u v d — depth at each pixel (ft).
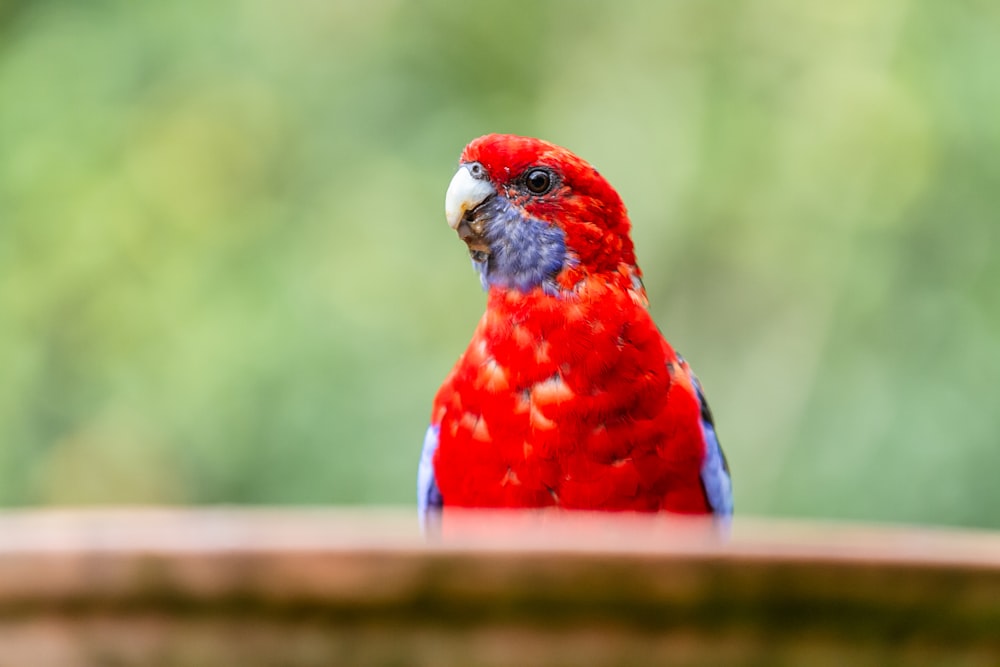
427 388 40.93
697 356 45.98
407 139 45.68
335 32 46.34
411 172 44.91
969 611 8.42
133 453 40.50
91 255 42.19
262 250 43.11
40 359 41.65
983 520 38.86
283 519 9.36
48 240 42.27
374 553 7.97
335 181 44.78
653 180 46.19
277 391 39.81
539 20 48.16
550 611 8.21
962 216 42.80
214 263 42.63
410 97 46.16
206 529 8.20
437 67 46.83
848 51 45.98
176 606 8.12
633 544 8.08
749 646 8.42
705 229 46.24
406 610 8.12
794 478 42.47
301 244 43.37
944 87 43.60
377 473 39.22
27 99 43.37
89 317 42.04
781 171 45.70
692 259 46.34
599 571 8.07
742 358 45.50
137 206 42.91
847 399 42.70
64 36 44.21
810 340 44.14
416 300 42.68
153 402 40.60
